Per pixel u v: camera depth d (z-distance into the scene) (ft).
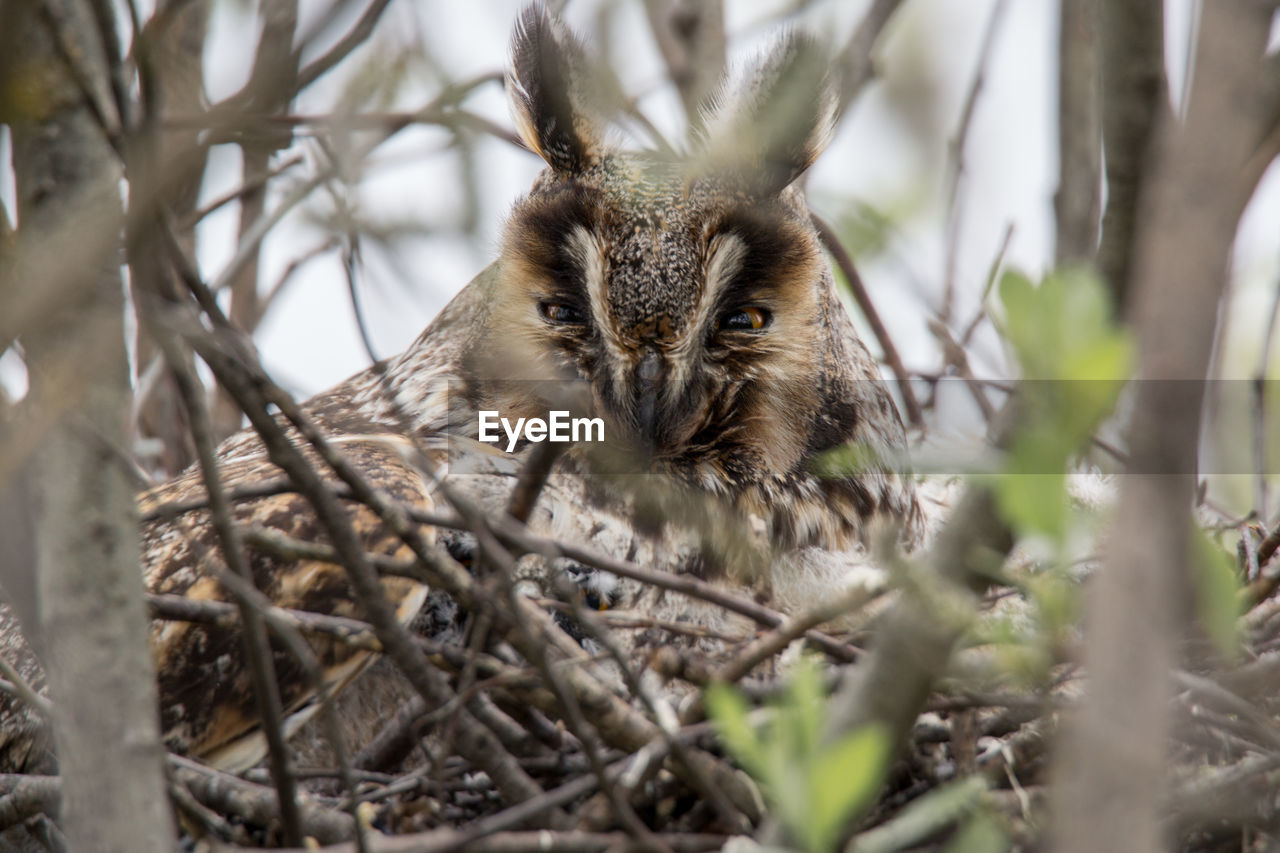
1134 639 7.96
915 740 10.82
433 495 11.04
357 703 11.00
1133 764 7.86
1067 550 9.68
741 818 10.74
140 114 10.57
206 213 10.95
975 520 10.50
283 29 10.62
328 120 10.72
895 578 10.56
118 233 9.95
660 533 11.07
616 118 11.12
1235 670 10.80
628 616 10.87
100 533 10.59
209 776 10.79
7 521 10.64
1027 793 10.77
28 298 9.43
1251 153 9.89
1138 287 9.67
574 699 10.71
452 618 11.00
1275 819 10.78
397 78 10.79
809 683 10.61
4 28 9.20
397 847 10.64
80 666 10.59
